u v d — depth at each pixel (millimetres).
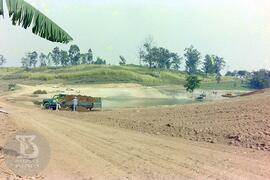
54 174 10875
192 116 23047
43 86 122938
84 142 16141
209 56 187250
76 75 151250
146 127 20703
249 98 30312
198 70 194375
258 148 14531
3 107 40094
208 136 17156
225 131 17547
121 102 71250
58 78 150500
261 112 21297
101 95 97250
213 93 110750
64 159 12711
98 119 25859
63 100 41938
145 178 10414
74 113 31984
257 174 10711
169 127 19984
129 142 16141
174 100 81375
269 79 151375
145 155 13398
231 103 26516
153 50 191375
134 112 28578
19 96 77750
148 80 148375
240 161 12352
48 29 12086
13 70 194875
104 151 14148
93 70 156375
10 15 11742
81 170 11305
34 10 12000
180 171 11102
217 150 14297
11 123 22875
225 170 11172
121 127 21500
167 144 15617
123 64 199875
